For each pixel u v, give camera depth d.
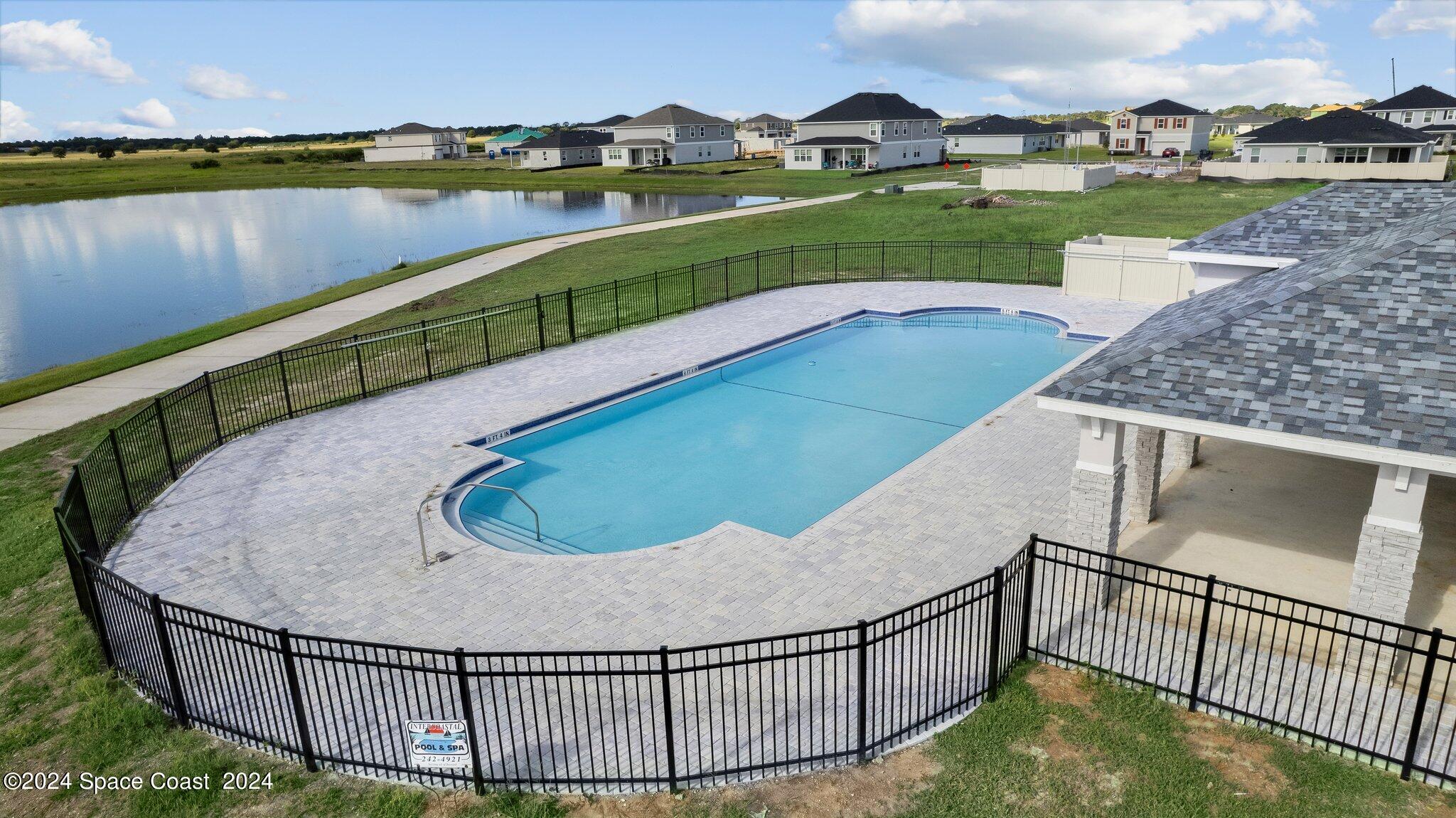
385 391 20.03
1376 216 14.82
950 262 34.59
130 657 9.52
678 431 18.41
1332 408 8.65
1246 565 11.16
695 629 10.31
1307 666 9.16
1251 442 8.80
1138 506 12.36
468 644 10.09
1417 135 56.50
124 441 17.36
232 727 8.47
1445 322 9.27
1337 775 7.55
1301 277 10.94
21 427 18.83
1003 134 103.44
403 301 30.84
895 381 21.47
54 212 77.69
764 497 15.20
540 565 11.93
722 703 7.45
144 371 23.06
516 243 43.47
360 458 16.00
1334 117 58.59
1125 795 7.39
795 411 19.53
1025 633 9.43
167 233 61.38
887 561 11.84
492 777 7.71
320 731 8.48
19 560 12.48
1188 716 8.41
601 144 117.56
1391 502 8.50
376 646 7.32
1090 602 10.66
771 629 10.28
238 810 7.45
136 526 13.38
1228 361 9.62
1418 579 10.57
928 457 15.52
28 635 10.48
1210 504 12.93
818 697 8.98
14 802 7.65
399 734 8.46
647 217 58.31
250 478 15.21
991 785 7.55
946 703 8.72
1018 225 41.09
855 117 87.25
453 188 91.25
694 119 106.00
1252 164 54.62
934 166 85.88
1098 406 9.70
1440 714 8.09
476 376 21.11
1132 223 40.28
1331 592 10.45
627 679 9.37
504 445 17.25
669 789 7.56
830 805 7.35
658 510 14.75
